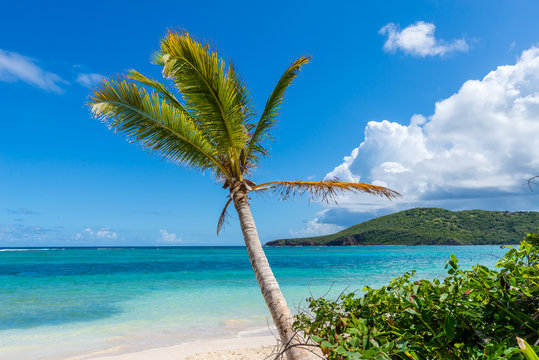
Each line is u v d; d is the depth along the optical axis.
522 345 1.05
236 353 6.99
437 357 1.60
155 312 11.45
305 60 5.57
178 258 53.50
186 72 4.82
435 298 1.82
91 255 64.31
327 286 17.19
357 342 1.68
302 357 2.94
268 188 5.52
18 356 7.08
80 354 7.19
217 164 5.79
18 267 32.84
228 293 15.66
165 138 5.66
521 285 1.75
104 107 5.21
